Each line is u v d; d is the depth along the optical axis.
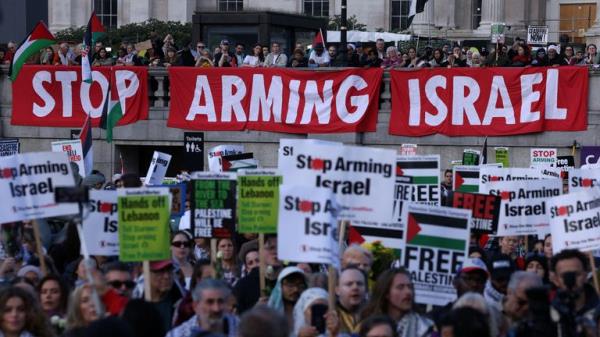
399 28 64.62
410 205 15.43
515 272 14.38
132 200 15.11
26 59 36.31
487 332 11.47
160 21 61.81
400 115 34.50
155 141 36.22
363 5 65.81
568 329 12.52
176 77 35.75
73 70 36.25
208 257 18.41
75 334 10.88
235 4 68.44
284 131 35.06
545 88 33.44
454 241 15.43
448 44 50.81
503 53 36.00
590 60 37.09
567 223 16.78
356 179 15.39
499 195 18.86
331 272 13.84
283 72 35.06
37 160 15.94
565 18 63.47
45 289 14.97
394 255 16.27
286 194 14.45
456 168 22.22
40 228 18.94
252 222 16.19
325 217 14.42
